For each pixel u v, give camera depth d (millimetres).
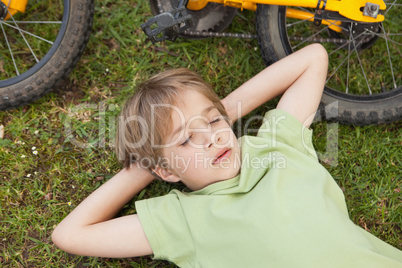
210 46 1927
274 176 1378
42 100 1844
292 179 1396
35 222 1699
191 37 1846
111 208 1522
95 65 1896
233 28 1954
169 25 1482
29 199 1731
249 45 1937
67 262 1650
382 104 1699
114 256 1454
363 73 1889
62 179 1757
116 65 1893
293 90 1585
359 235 1321
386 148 1792
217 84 1882
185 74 1483
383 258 1280
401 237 1686
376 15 1562
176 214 1430
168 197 1474
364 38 1738
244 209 1361
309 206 1335
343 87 1896
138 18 1950
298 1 1541
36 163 1772
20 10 1606
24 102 1694
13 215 1702
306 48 1625
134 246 1432
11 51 1870
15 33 1922
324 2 1540
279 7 1639
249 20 1963
